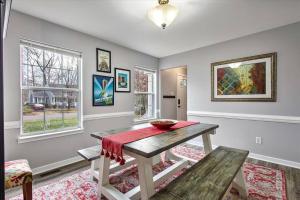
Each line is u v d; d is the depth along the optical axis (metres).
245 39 3.06
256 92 2.95
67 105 2.82
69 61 2.84
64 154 2.70
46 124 2.58
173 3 1.98
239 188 1.87
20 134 2.27
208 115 3.60
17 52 2.21
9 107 2.16
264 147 2.90
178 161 2.64
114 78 3.49
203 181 1.37
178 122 2.54
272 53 2.76
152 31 2.84
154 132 1.93
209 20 2.43
